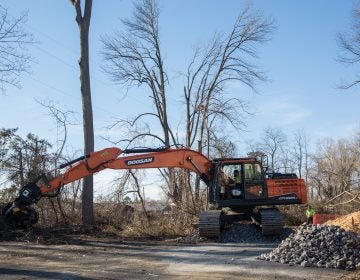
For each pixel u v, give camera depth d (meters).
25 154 21.44
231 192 18.09
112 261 12.41
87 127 22.19
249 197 17.89
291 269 11.13
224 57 37.72
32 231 17.31
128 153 17.95
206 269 11.23
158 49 38.31
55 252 13.85
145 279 10.09
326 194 36.91
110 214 22.64
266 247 15.27
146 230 19.20
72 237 17.48
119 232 19.56
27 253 13.53
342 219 19.59
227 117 37.09
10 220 17.38
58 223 20.75
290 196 17.92
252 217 18.41
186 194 21.81
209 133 31.27
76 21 22.77
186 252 14.12
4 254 13.30
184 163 18.23
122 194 22.81
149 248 15.09
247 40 37.34
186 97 38.34
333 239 12.22
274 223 16.84
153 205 23.02
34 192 17.25
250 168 18.14
